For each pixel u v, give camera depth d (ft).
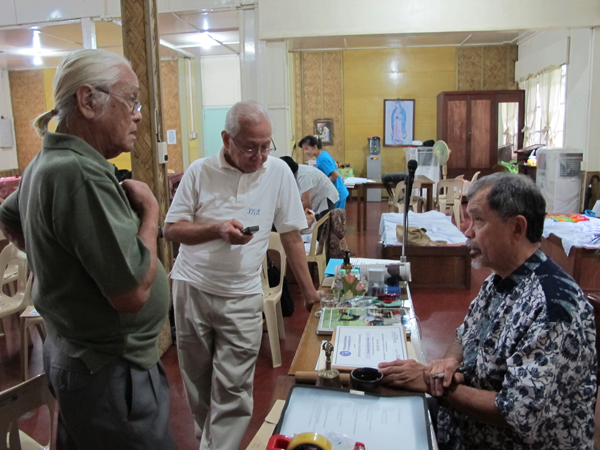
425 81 36.27
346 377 4.74
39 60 36.40
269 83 21.65
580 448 4.25
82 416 3.95
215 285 6.48
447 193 25.46
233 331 6.57
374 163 36.06
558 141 29.19
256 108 6.13
